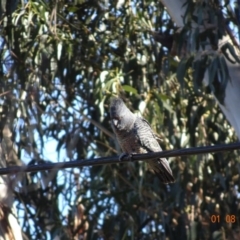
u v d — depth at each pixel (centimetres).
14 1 1345
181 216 1492
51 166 928
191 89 1484
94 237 1495
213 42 1303
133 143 1148
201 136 1532
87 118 1501
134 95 1470
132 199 1483
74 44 1486
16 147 1423
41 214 1523
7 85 1423
